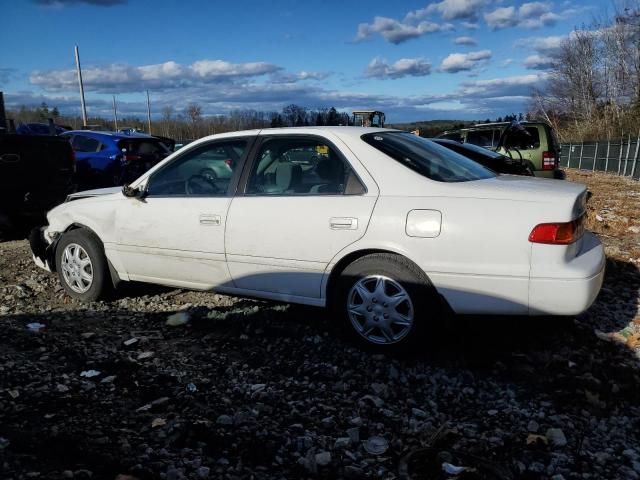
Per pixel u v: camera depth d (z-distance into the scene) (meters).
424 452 2.74
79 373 3.60
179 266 4.62
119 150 12.43
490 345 4.04
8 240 8.00
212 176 4.54
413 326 3.72
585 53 48.41
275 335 4.25
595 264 3.54
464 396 3.37
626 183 19.44
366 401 3.27
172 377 3.55
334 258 3.90
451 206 3.60
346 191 3.93
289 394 3.36
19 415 2.98
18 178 7.80
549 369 3.68
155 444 2.76
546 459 2.73
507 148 12.38
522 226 3.43
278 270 4.14
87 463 2.56
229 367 3.71
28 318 4.70
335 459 2.70
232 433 2.88
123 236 4.86
